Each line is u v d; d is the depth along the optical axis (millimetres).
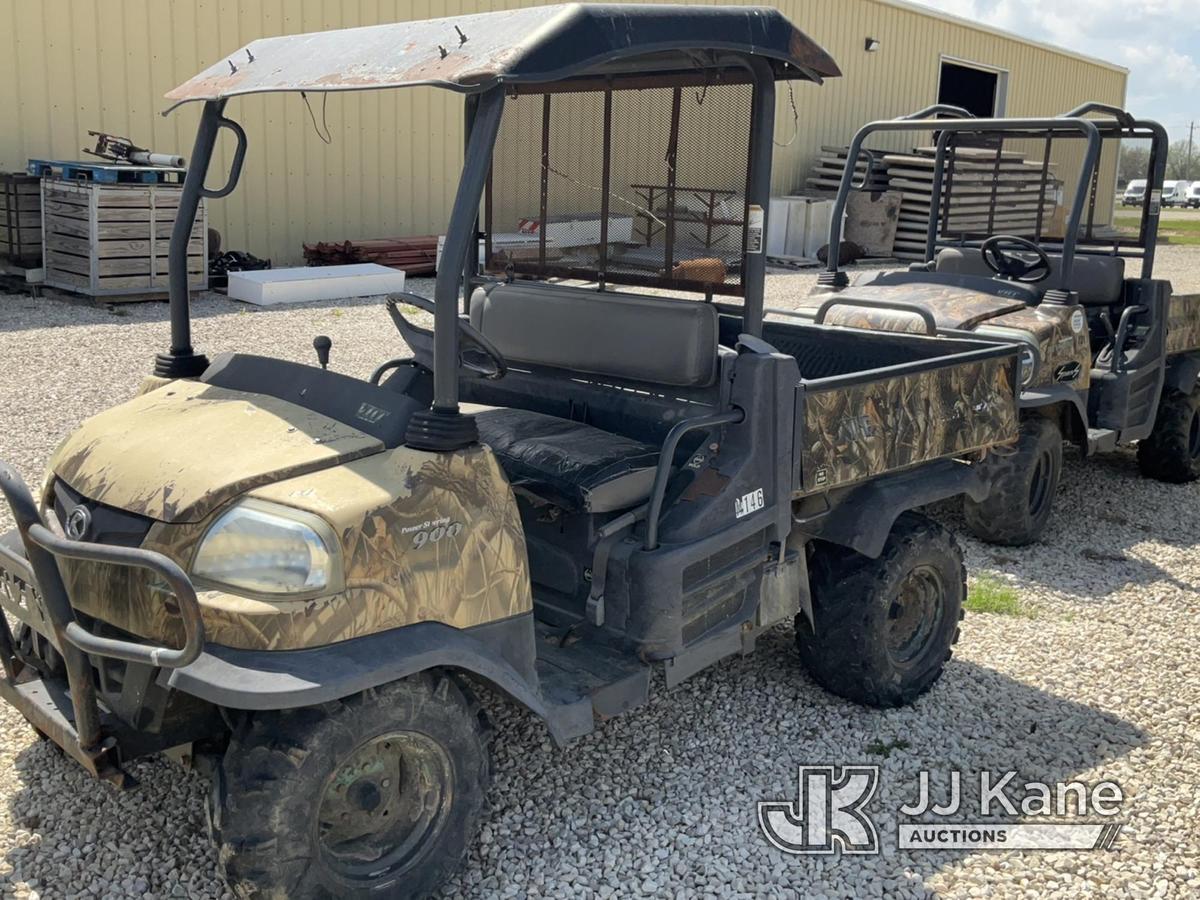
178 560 2615
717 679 4215
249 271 11625
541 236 3990
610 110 3678
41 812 3191
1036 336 5730
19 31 10812
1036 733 3939
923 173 17797
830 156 19203
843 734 3871
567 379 3977
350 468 2703
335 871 2678
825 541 3941
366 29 3246
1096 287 6785
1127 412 6500
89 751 2648
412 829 2832
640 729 3834
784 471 3449
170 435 2902
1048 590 5340
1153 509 6723
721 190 3438
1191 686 4332
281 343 9180
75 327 9477
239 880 2531
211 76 3396
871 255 17953
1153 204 6660
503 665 2785
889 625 3975
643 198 3646
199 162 3434
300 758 2512
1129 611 5090
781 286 14445
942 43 22297
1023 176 7164
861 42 20219
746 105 3338
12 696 2965
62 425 6676
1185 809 3504
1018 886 3117
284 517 2545
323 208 13383
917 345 4551
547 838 3211
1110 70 28344
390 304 3371
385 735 2660
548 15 2789
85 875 2934
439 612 2693
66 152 11312
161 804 3240
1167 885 3129
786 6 18203
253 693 2367
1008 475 5695
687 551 3209
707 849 3207
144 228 10633
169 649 2477
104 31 11344
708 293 3523
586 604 3289
